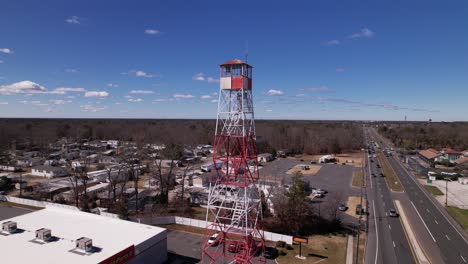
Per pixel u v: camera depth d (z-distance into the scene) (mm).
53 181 79000
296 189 47812
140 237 35125
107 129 194875
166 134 157250
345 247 41656
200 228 48656
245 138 35500
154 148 124875
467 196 69375
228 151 36344
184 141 148125
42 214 42281
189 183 76625
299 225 46000
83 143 156500
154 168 95250
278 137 150375
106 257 29859
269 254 38688
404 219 53562
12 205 61906
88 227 37688
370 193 71250
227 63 34844
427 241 44219
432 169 101000
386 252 40375
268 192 57531
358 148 157375
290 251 40094
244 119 34875
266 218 49625
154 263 35750
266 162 116562
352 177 88875
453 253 40469
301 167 102438
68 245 32312
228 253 39281
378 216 55125
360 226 49875
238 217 38875
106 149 140500
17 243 32312
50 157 115938
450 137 172625
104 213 53344
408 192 72750
